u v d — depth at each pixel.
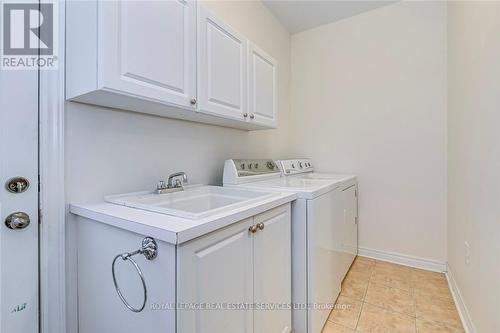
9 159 0.98
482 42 1.35
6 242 0.98
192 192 1.52
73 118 1.13
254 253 1.12
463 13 1.73
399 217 2.48
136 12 1.02
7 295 0.98
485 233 1.28
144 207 1.03
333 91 2.83
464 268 1.67
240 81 1.66
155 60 1.09
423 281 2.12
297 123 3.06
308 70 2.98
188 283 0.78
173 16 1.18
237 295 1.01
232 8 2.08
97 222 1.01
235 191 1.55
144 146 1.42
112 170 1.27
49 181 1.07
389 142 2.53
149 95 1.07
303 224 1.46
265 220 1.21
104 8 0.92
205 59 1.37
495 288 1.14
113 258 0.95
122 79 0.97
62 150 1.10
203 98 1.35
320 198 1.56
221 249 0.92
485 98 1.29
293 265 1.49
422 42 2.37
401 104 2.47
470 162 1.55
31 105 1.03
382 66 2.56
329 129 2.86
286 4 2.51
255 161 2.09
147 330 0.83
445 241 2.28
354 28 2.70
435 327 1.57
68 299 1.12
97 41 0.93
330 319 1.66
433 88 2.32
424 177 2.37
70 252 1.12
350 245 2.36
